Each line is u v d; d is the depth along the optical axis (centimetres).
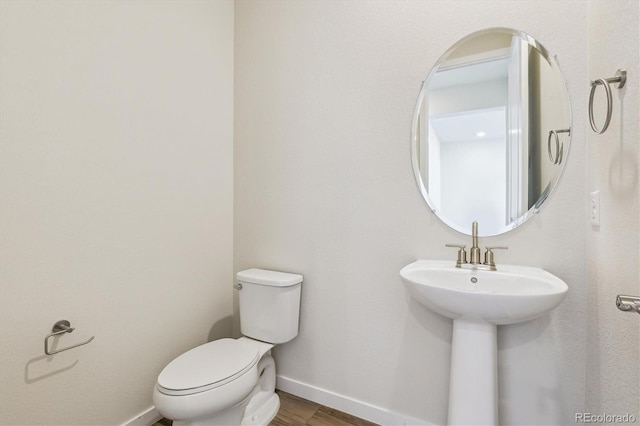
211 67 186
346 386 162
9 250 105
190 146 173
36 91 111
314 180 171
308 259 173
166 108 160
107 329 134
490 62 132
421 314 144
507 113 129
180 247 167
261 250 191
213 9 187
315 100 171
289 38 179
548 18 121
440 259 141
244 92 197
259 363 158
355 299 160
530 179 125
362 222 158
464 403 116
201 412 114
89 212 127
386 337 152
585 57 116
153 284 153
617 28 91
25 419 109
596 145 106
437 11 140
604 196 99
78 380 123
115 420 136
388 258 152
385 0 151
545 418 122
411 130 146
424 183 144
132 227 144
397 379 149
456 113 138
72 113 121
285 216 182
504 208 130
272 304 163
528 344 124
